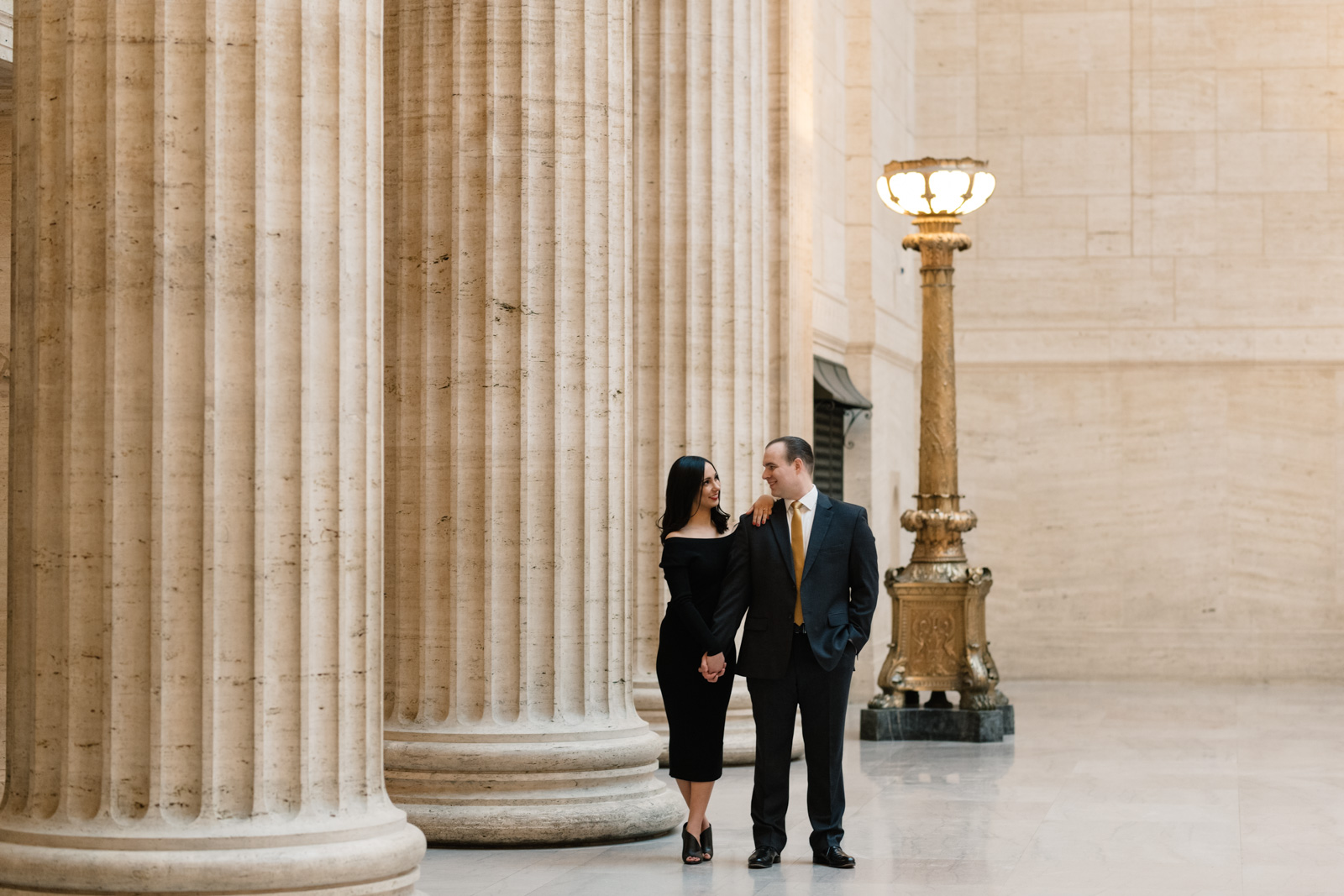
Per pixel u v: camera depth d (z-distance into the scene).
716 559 7.38
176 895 5.08
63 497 5.25
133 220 5.22
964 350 18.39
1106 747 12.09
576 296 7.98
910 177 12.59
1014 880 7.06
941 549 12.78
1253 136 18.19
